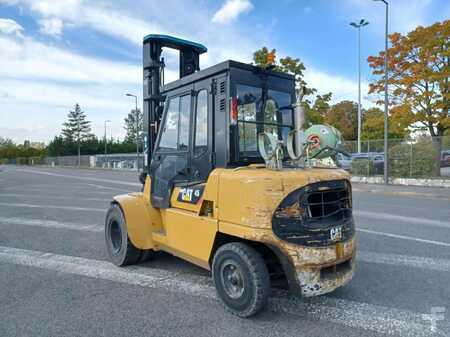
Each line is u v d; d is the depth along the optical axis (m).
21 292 4.07
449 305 3.65
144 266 4.97
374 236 6.53
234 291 3.43
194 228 3.83
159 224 4.83
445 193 12.84
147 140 5.46
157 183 4.70
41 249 5.95
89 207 10.66
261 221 3.12
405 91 18.19
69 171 39.53
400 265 4.91
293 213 3.19
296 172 3.38
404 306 3.63
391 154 17.27
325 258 3.26
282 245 3.13
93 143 79.00
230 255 3.38
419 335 3.07
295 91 4.51
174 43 5.51
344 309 3.57
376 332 3.11
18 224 8.10
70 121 85.94
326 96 22.38
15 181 23.22
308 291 3.20
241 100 3.84
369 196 12.98
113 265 5.05
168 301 3.78
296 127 3.80
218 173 3.58
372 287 4.14
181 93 4.38
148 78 5.44
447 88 17.11
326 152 4.52
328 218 3.44
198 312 3.51
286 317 3.40
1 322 3.34
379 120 20.42
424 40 17.14
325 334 3.08
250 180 3.22
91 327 3.22
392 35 18.30
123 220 4.85
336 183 3.51
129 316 3.43
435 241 6.14
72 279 4.48
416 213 8.99
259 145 3.60
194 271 4.75
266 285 3.24
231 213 3.36
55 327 3.23
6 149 96.81
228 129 3.68
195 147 4.11
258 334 3.07
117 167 44.69
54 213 9.61
